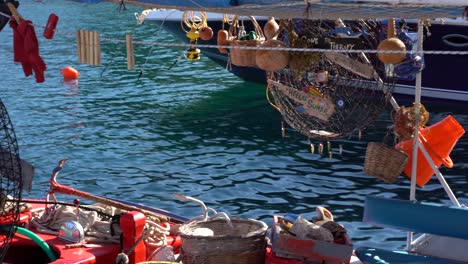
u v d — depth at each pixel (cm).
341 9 586
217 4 587
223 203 1311
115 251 699
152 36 3694
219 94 2328
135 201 1321
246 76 2381
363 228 1180
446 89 2098
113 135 1794
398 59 647
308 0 557
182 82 2542
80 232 708
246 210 1274
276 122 1923
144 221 687
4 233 595
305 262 666
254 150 1653
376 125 1867
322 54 752
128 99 2250
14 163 575
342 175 1462
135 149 1667
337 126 812
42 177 1445
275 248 675
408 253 681
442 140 711
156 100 2242
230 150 1658
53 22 626
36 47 620
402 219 660
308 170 1499
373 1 555
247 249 637
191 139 1764
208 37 914
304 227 667
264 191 1372
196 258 630
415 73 704
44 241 706
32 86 2420
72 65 2831
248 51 806
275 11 600
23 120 1930
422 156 715
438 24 1984
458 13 590
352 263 695
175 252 739
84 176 1462
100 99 2238
